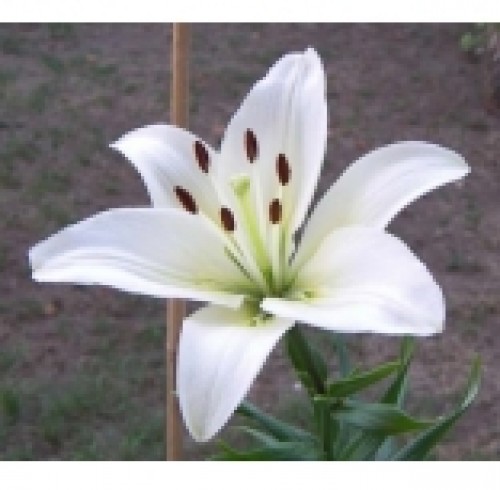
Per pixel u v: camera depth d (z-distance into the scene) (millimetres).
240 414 477
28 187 1470
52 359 1167
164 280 404
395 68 1865
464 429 1083
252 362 366
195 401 359
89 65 1823
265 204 437
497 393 1133
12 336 1203
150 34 1952
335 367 1132
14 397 1088
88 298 1271
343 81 1816
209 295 401
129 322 1232
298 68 449
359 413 407
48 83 1757
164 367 1152
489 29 1611
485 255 1382
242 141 442
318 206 425
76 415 1076
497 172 1582
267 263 426
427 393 1121
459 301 1280
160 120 1660
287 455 444
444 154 413
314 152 435
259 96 446
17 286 1285
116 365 1155
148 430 1051
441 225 1444
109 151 1570
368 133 1662
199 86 1772
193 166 444
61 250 393
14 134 1600
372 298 370
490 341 1215
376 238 390
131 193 1478
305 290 408
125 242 405
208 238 420
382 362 1162
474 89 1799
